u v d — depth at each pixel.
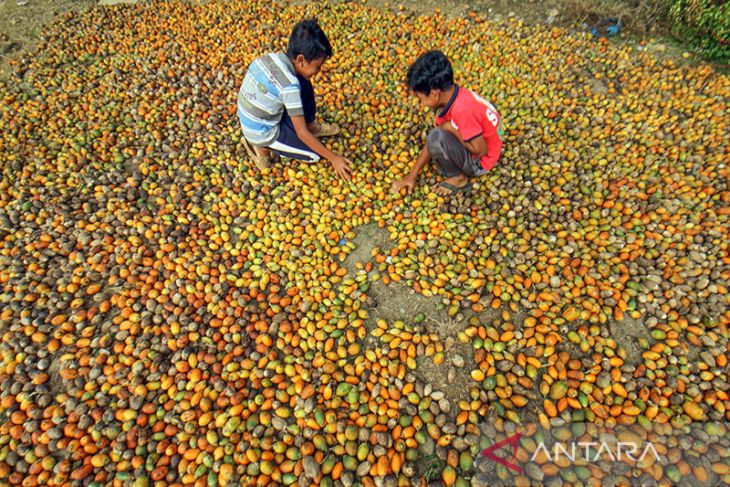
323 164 3.81
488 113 3.07
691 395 2.61
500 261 3.20
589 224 3.35
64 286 3.12
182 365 2.79
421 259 3.24
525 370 2.75
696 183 3.49
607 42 4.71
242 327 2.95
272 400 2.66
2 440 2.54
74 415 2.61
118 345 2.88
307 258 3.27
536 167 3.69
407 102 4.28
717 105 4.03
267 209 3.59
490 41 4.81
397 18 5.14
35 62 4.83
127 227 3.46
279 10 5.37
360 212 3.52
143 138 4.08
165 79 4.63
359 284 3.16
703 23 4.44
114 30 5.25
